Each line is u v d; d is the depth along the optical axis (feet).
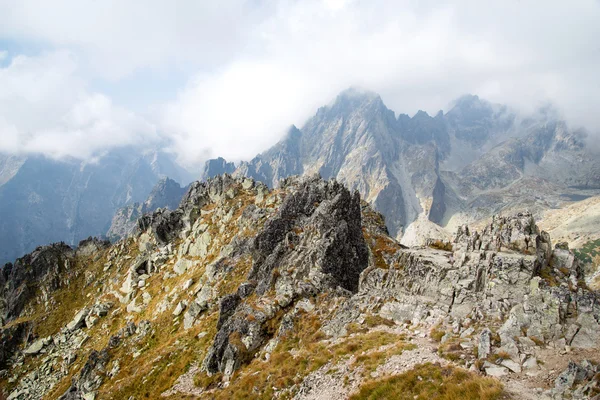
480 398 71.41
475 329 100.01
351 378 98.37
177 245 435.12
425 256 144.36
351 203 243.81
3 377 333.62
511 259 113.60
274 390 110.11
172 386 163.53
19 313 426.10
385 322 126.82
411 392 82.28
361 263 220.23
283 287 177.68
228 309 195.52
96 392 213.87
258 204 387.75
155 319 294.25
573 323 86.79
